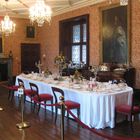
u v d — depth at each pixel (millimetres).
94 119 5672
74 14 12492
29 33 15594
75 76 7422
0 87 12930
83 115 5855
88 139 5109
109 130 5648
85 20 12352
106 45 10461
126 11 9422
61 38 13570
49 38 14914
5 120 6555
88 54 11617
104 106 5664
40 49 15969
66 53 13727
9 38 14953
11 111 7539
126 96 6121
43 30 15570
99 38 10789
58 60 8562
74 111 6375
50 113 7285
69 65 11906
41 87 7977
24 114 7172
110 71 9203
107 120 5711
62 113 4457
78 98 6078
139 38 9055
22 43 15414
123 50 9648
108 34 10328
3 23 10914
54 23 14320
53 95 7098
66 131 5617
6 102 8883
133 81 9117
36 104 8273
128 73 8844
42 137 5258
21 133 5520
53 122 6359
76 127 5891
